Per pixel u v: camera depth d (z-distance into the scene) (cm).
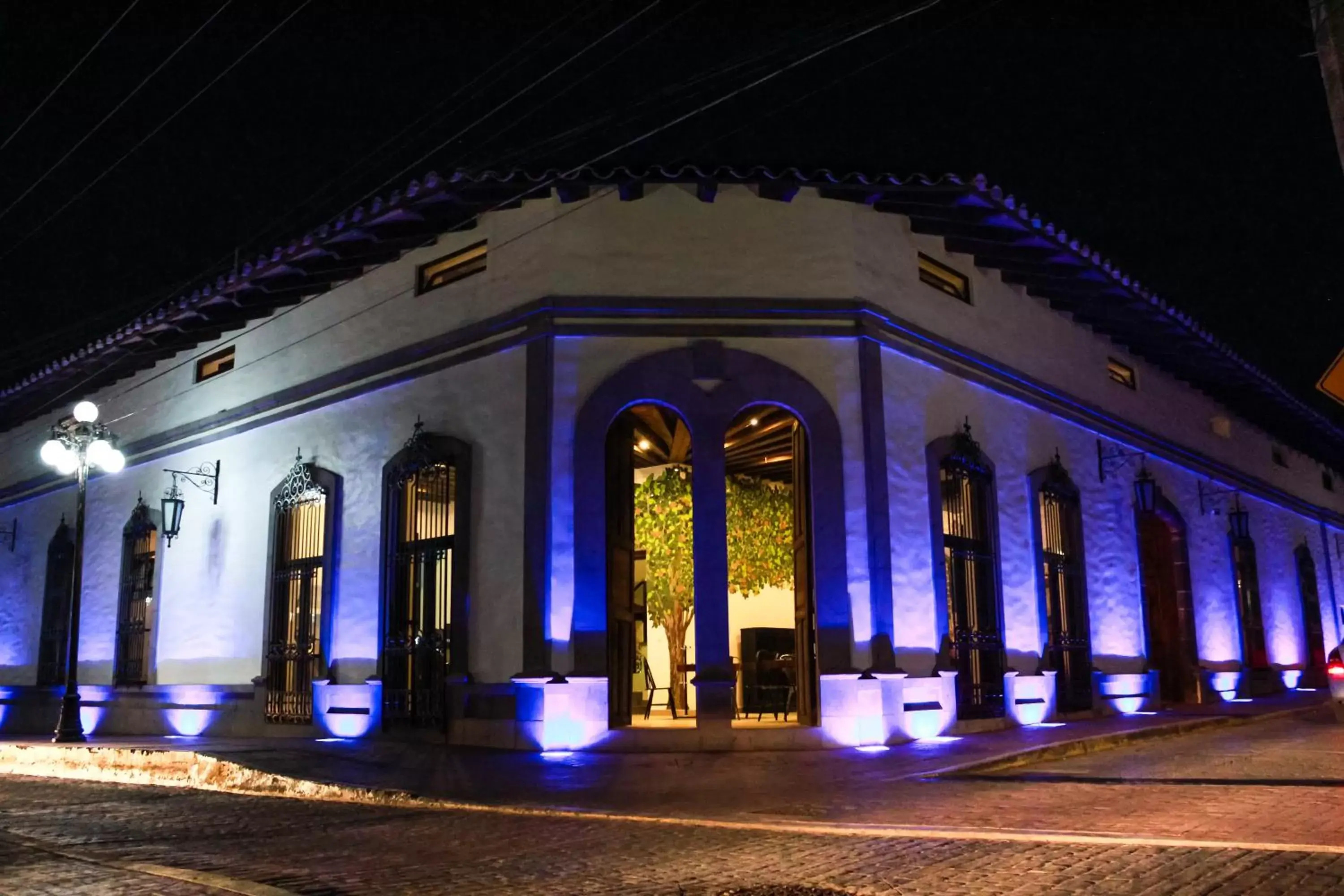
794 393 1223
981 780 912
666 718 1449
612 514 1226
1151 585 1895
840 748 1144
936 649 1264
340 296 1470
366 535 1363
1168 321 1631
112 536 1791
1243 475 2175
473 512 1248
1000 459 1447
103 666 1741
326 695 1355
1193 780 880
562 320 1214
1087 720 1481
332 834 713
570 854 634
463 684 1215
